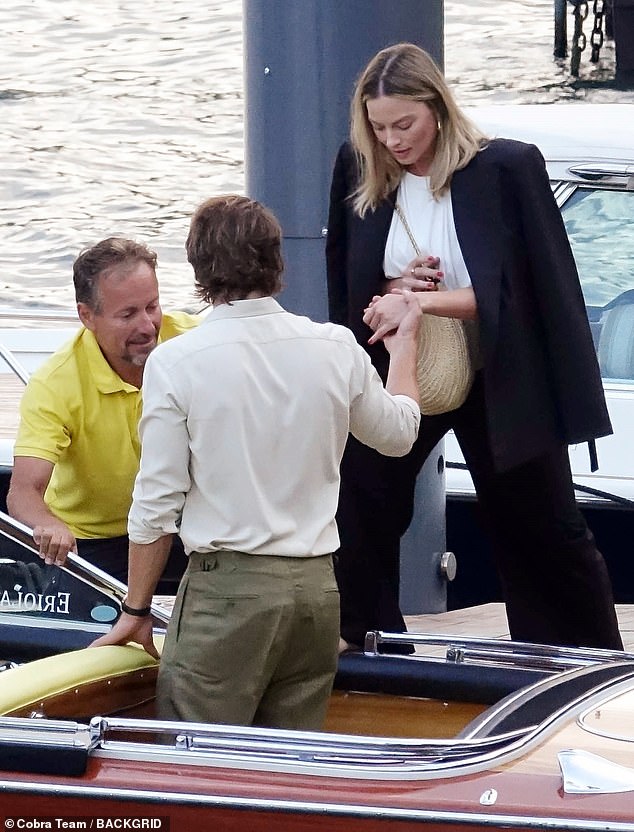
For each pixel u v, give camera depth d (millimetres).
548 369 11633
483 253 11203
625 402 16453
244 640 9203
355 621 12539
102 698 9977
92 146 48938
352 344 9711
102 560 13000
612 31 51000
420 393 11406
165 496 9273
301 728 9750
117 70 53938
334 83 14984
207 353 9164
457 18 55438
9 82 53125
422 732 10898
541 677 10570
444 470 16281
